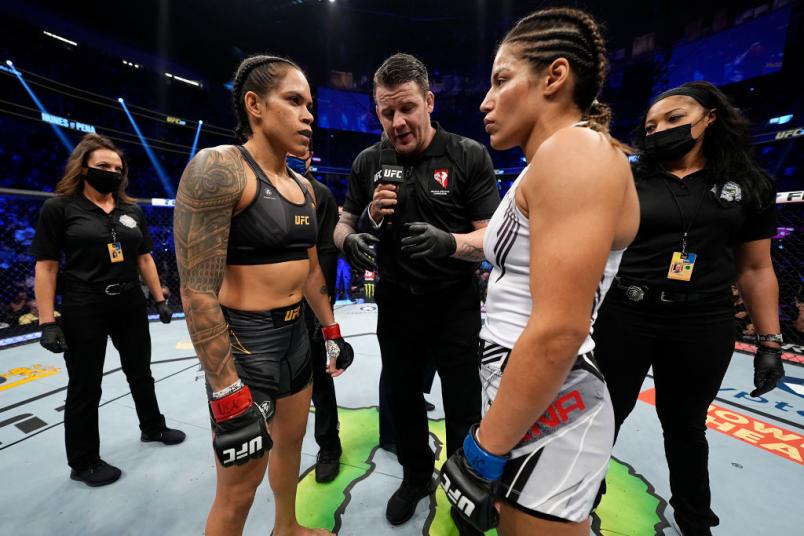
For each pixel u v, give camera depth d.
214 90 14.12
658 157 1.52
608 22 13.19
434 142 1.67
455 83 16.53
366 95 16.19
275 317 1.27
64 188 1.97
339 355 1.79
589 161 0.62
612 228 0.63
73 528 1.71
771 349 1.55
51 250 1.92
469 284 1.69
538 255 0.65
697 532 1.56
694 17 11.66
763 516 1.76
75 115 11.04
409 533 1.71
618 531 1.68
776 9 9.98
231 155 1.12
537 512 0.77
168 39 12.48
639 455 2.24
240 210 1.15
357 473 2.10
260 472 1.26
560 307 0.61
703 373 1.45
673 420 1.56
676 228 1.43
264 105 1.18
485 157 1.68
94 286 1.99
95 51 11.32
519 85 0.77
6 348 4.07
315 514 1.81
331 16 14.62
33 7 10.00
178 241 1.06
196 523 1.75
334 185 16.56
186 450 2.28
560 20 0.75
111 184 2.07
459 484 0.76
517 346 0.66
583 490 0.77
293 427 1.44
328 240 2.20
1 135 9.80
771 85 11.04
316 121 15.68
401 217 1.68
